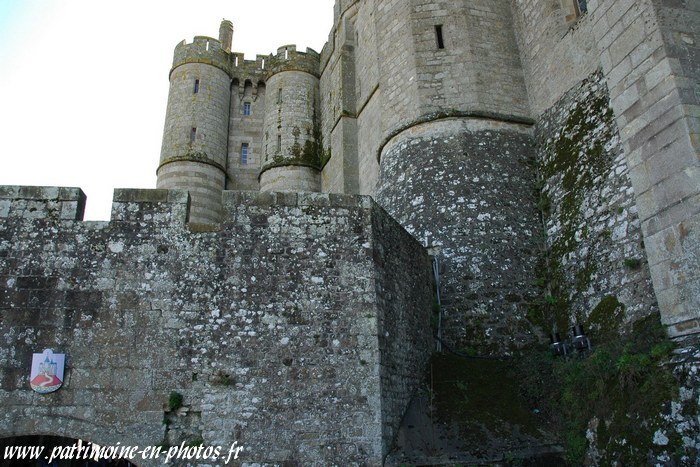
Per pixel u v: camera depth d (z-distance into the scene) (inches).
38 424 297.6
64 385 304.8
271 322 325.4
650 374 292.0
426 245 475.2
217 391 310.2
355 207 355.3
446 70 544.7
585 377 341.7
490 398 374.9
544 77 524.7
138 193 342.3
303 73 937.5
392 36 592.1
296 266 337.1
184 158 875.4
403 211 505.4
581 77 476.4
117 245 331.0
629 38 341.1
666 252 303.0
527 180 502.9
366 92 720.3
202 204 861.2
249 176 943.7
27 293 318.0
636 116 331.3
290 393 313.3
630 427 292.5
